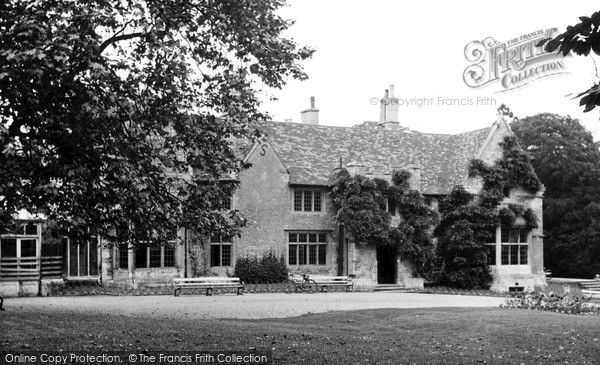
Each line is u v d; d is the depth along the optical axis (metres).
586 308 25.27
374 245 40.00
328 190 41.31
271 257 39.09
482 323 19.64
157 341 14.41
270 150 39.78
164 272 36.56
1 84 13.77
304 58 17.36
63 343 13.83
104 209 17.05
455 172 44.34
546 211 53.34
